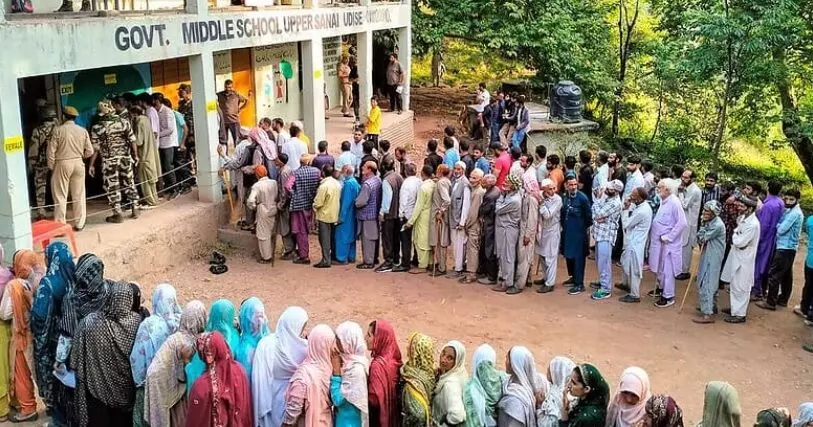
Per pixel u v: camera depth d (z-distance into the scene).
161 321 6.07
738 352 9.09
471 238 10.97
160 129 12.52
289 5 16.23
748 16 15.82
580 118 19.98
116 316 6.06
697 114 21.25
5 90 8.72
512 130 18.08
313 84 15.97
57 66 9.41
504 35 22.34
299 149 12.56
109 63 10.24
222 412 5.52
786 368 8.70
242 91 16.84
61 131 10.12
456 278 11.25
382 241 11.59
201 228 12.02
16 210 8.99
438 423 5.60
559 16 22.78
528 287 11.02
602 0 25.17
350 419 5.72
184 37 11.66
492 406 5.72
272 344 5.92
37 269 6.89
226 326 6.07
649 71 23.97
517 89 23.33
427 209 11.20
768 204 10.57
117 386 6.04
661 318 10.04
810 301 10.03
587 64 23.23
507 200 10.51
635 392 5.36
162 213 11.79
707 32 15.79
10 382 6.83
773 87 18.78
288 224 11.77
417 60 30.00
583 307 10.33
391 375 5.81
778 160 23.19
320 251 12.45
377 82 23.52
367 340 6.08
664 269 10.33
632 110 23.70
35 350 6.40
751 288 10.12
